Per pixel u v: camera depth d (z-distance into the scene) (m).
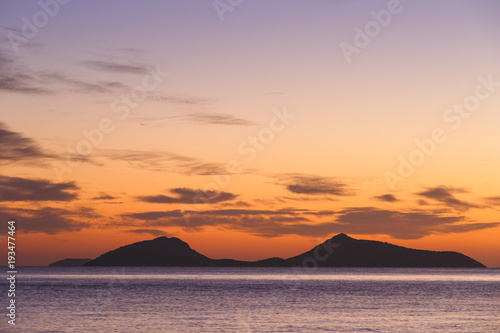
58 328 47.47
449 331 47.28
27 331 45.84
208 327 48.50
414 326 50.03
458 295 91.00
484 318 56.12
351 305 69.75
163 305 68.31
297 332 46.06
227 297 83.19
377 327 49.25
